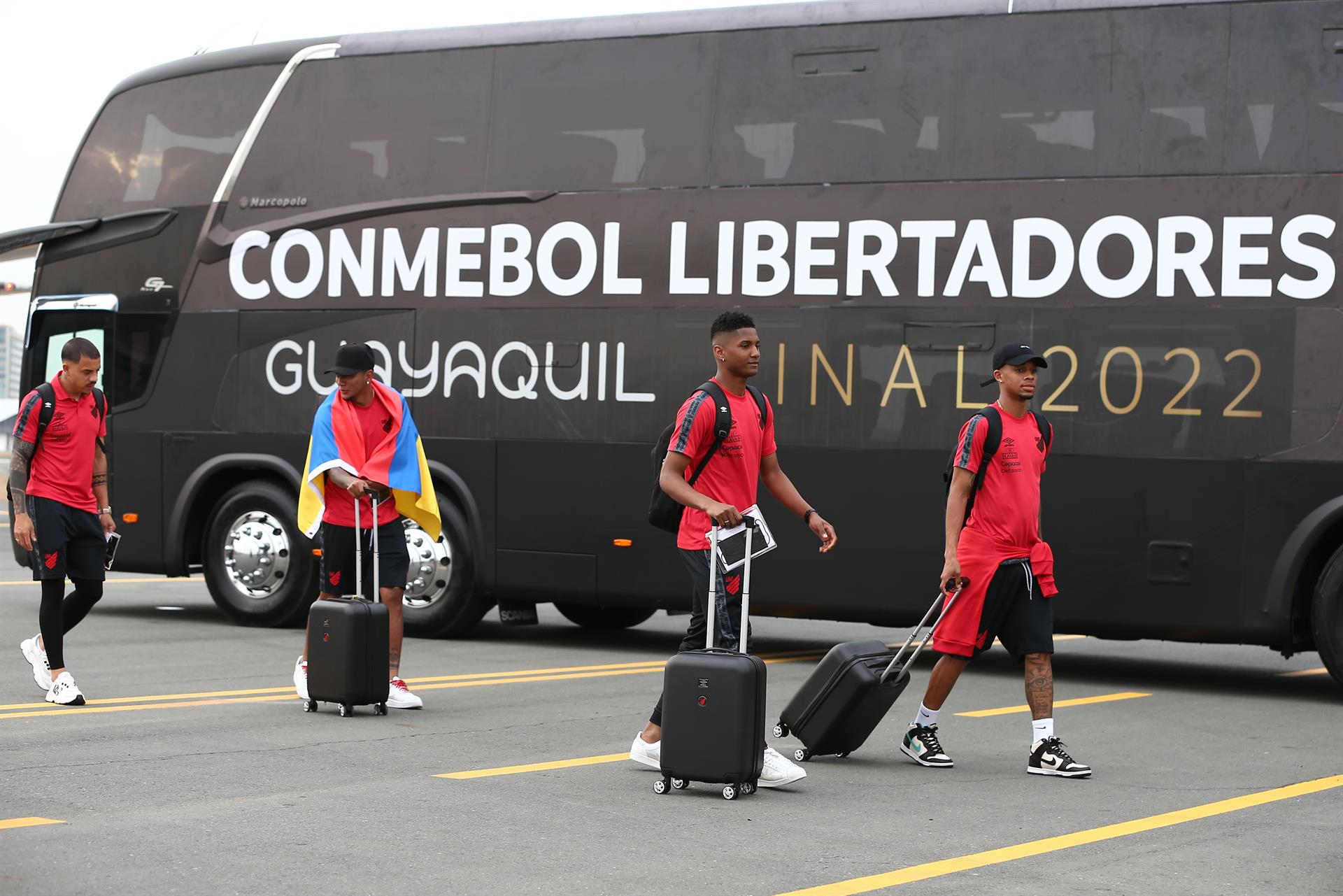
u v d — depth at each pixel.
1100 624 10.52
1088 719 9.20
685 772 6.49
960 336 10.80
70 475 8.66
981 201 10.81
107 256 13.72
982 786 6.99
